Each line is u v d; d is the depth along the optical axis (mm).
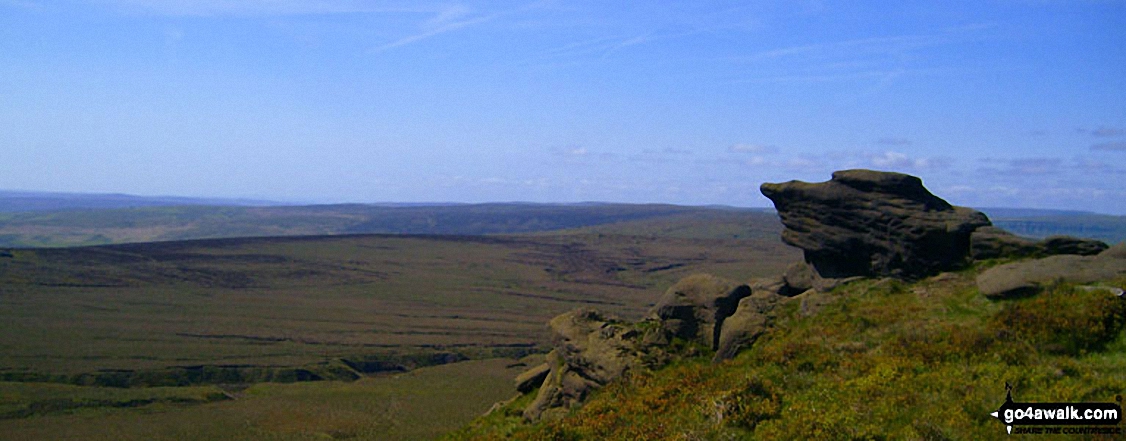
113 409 69188
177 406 72188
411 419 68312
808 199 28609
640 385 22578
